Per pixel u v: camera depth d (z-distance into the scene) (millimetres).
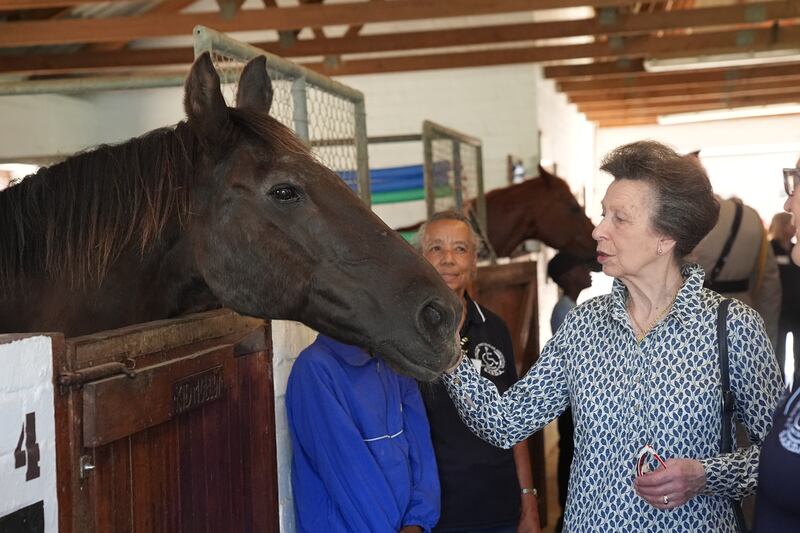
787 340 4211
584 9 10219
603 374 1713
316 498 2031
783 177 1462
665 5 9461
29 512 1125
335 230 1763
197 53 1938
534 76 8906
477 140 5301
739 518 1718
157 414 1467
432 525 2061
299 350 2445
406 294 1721
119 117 9000
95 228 1840
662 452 1637
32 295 1888
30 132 7891
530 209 6371
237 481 1880
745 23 6988
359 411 1953
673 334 1660
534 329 4648
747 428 1645
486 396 1896
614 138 17719
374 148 9070
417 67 8438
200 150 1836
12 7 6016
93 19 6621
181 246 1845
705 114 16594
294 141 1861
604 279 14539
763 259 4090
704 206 1657
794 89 12086
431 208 3996
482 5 6262
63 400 1214
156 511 1502
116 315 1859
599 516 1672
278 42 7672
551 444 6422
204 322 1726
